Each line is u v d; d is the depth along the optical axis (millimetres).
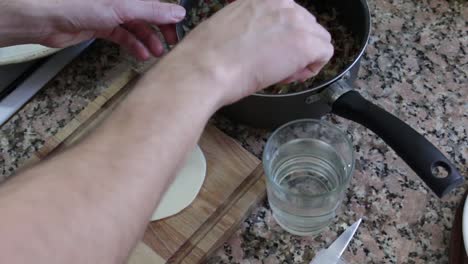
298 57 506
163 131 408
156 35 774
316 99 646
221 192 685
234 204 677
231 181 691
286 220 659
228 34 493
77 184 373
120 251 375
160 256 651
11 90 780
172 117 416
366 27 685
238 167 700
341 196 638
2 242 330
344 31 756
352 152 646
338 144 669
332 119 738
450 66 771
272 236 669
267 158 653
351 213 672
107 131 408
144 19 672
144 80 449
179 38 682
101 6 657
